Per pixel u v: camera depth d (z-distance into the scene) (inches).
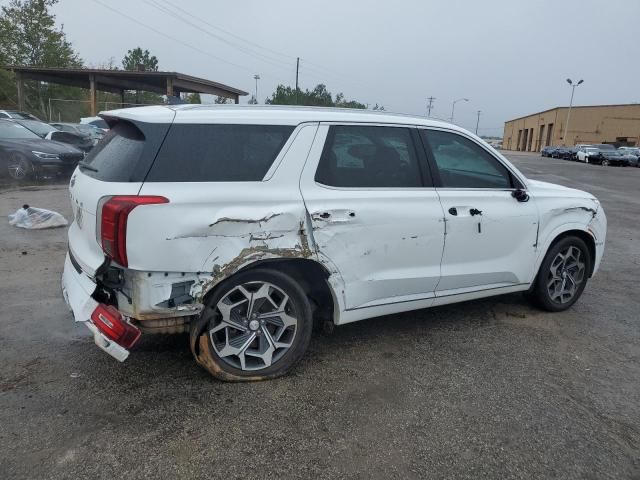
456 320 182.2
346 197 137.1
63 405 120.1
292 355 136.6
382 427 116.9
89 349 149.0
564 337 171.0
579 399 132.3
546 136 3129.9
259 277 128.4
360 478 100.6
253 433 112.7
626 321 187.9
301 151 132.3
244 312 131.3
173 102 190.9
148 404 121.7
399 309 154.3
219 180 122.1
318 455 106.6
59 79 1285.7
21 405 119.5
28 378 131.8
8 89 1425.9
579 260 194.1
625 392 136.8
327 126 137.3
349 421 118.6
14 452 103.3
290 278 132.4
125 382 131.1
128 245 111.4
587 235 191.3
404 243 146.9
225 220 119.6
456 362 150.0
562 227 182.5
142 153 116.8
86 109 1609.3
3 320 168.4
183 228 115.4
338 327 172.9
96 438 108.7
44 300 187.2
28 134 516.4
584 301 208.8
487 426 119.0
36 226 296.8
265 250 125.3
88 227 121.2
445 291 161.3
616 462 108.1
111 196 113.0
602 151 1675.7
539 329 176.7
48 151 483.2
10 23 1488.7
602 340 169.9
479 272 165.3
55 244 266.2
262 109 133.3
